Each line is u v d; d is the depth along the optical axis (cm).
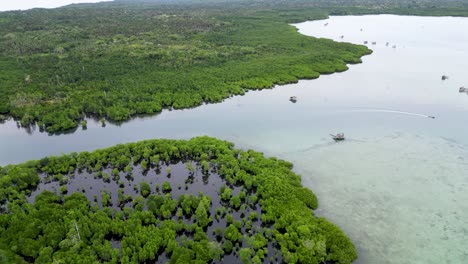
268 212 6719
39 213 6650
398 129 10188
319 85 13938
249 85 13688
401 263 5709
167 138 10200
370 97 12594
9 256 5706
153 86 13112
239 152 8856
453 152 8862
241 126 10738
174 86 13150
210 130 10556
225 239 6325
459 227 6438
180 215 6838
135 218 6619
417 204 7056
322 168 8331
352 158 8725
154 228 6381
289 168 8312
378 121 10756
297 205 6856
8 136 10694
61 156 8894
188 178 8212
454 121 10569
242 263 5900
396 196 7300
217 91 12925
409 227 6462
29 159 9400
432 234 6297
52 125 10956
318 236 6028
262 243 6038
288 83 14162
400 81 14075
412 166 8312
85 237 6197
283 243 6000
